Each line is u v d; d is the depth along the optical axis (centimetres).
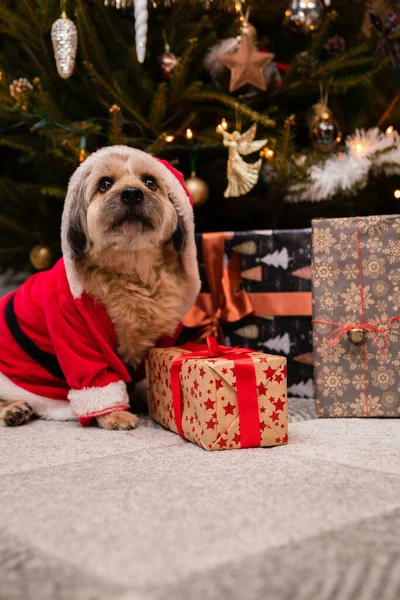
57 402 234
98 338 219
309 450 177
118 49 296
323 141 284
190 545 109
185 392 194
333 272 220
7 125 326
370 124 307
